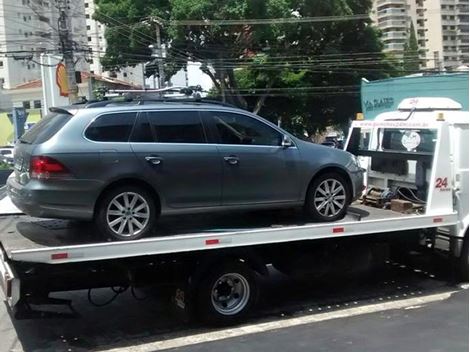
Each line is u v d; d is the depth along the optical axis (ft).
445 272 27.71
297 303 25.00
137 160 20.22
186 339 20.88
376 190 28.78
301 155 23.13
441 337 19.84
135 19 114.93
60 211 19.34
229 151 21.81
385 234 25.90
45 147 19.30
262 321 22.66
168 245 20.29
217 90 120.57
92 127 19.99
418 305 24.12
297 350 19.20
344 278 28.91
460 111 28.86
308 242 24.25
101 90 44.24
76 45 104.58
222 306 22.22
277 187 22.67
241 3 102.63
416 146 26.84
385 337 20.11
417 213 25.73
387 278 28.76
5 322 23.27
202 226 22.74
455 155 25.89
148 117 20.90
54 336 21.62
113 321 23.21
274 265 24.11
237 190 21.97
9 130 146.82
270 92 121.49
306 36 120.37
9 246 19.34
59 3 80.02
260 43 115.24
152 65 120.26
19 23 208.64
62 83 93.76
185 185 21.03
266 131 22.81
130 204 20.26
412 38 162.61
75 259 18.97
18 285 19.26
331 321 22.33
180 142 21.20
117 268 21.01
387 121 28.17
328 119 135.85
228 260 22.00
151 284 21.49
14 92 212.43
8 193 22.07
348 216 24.99
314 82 126.72
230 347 19.77
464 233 26.18
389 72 132.67
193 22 104.17
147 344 20.52
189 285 21.80
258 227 22.61
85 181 19.49
